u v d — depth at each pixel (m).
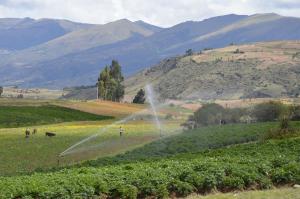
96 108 173.00
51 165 67.00
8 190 28.36
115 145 86.62
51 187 28.94
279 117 106.12
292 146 54.66
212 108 108.00
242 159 40.53
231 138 76.44
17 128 124.62
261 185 33.78
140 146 76.88
